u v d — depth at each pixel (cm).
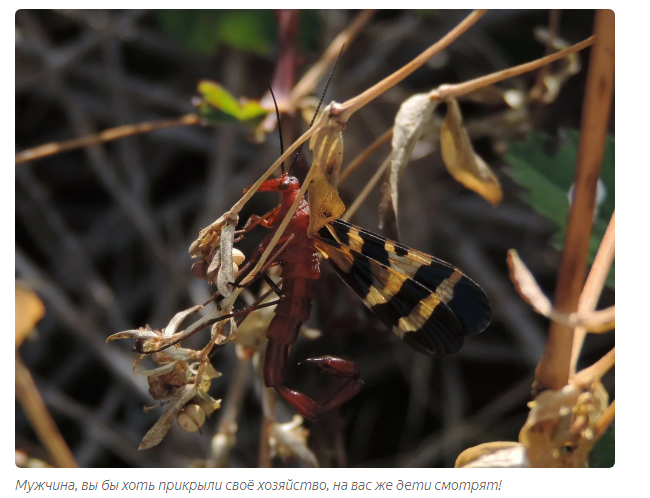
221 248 16
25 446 22
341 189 22
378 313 18
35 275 23
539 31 21
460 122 18
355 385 17
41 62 25
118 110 27
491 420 23
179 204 28
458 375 24
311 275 17
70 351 25
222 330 17
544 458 17
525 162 19
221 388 23
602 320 17
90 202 28
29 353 25
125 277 27
